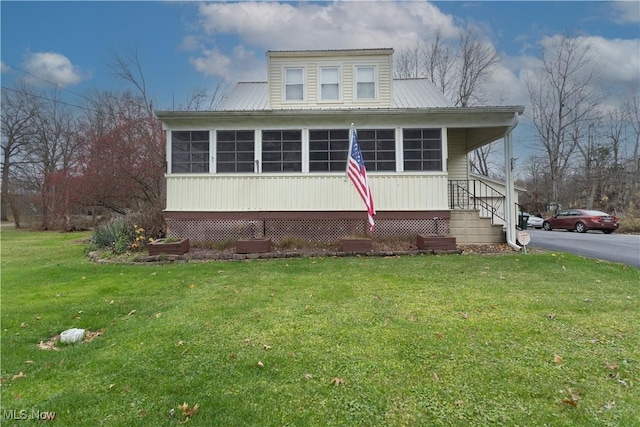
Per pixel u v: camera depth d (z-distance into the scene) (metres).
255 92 12.38
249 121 9.27
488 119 9.11
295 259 7.98
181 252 8.33
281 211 9.26
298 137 9.31
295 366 2.87
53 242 14.56
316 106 10.76
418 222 9.26
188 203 9.32
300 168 9.28
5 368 2.93
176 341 3.41
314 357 3.02
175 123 9.29
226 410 2.29
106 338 3.57
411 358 2.98
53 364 2.99
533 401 2.35
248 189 9.30
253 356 3.06
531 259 7.53
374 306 4.38
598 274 6.07
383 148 9.23
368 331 3.57
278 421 2.18
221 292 5.21
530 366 2.80
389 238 9.23
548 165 26.53
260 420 2.19
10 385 2.66
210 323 3.88
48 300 5.04
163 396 2.47
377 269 6.64
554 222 19.39
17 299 5.11
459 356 2.99
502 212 12.07
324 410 2.29
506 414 2.21
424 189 9.19
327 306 4.42
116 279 6.35
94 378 2.74
